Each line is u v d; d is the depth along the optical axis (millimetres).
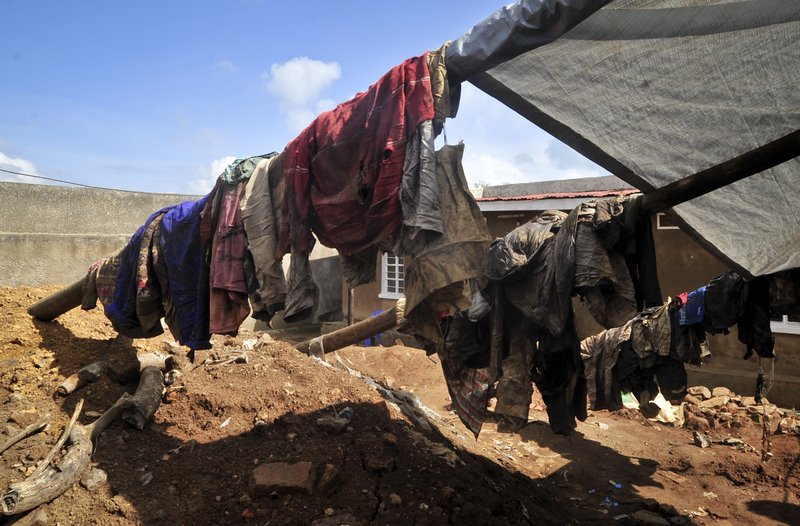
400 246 2881
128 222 10375
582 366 4645
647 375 5973
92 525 3361
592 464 6402
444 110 2732
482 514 3889
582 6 2342
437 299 2852
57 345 5781
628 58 2848
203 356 6004
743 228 3836
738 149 3297
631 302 3492
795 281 4000
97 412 4574
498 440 7000
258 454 4238
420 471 4332
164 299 4391
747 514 5152
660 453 6828
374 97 2949
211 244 3871
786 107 3008
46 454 3969
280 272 3404
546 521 4355
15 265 8398
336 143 3100
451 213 2740
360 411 5234
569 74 2957
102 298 5191
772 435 7188
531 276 4133
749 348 4828
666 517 5055
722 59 2801
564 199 9703
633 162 3418
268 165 3537
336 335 7062
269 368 5809
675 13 2570
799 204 3578
